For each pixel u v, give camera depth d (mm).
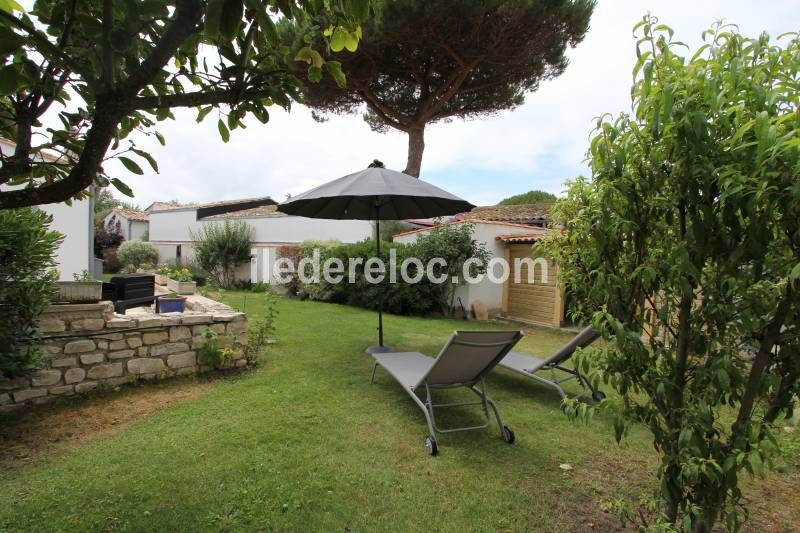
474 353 3729
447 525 2514
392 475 3047
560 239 2303
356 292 12039
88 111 1616
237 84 1462
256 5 1163
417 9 10031
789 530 2574
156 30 1456
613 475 3131
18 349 3486
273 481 2895
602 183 1838
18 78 1111
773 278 1604
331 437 3607
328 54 1553
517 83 12680
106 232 27875
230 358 5328
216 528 2414
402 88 13297
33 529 2348
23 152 1397
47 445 3328
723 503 1806
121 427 3678
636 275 1822
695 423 1730
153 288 7078
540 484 2992
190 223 22531
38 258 3514
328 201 6934
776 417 1808
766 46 1525
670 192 1710
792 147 1273
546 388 5227
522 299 11484
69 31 1197
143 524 2420
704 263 1662
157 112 1799
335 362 5945
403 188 5473
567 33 11227
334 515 2566
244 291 16938
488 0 9844
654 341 1938
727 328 1748
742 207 1457
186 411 4047
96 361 4445
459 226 11266
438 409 4398
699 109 1495
